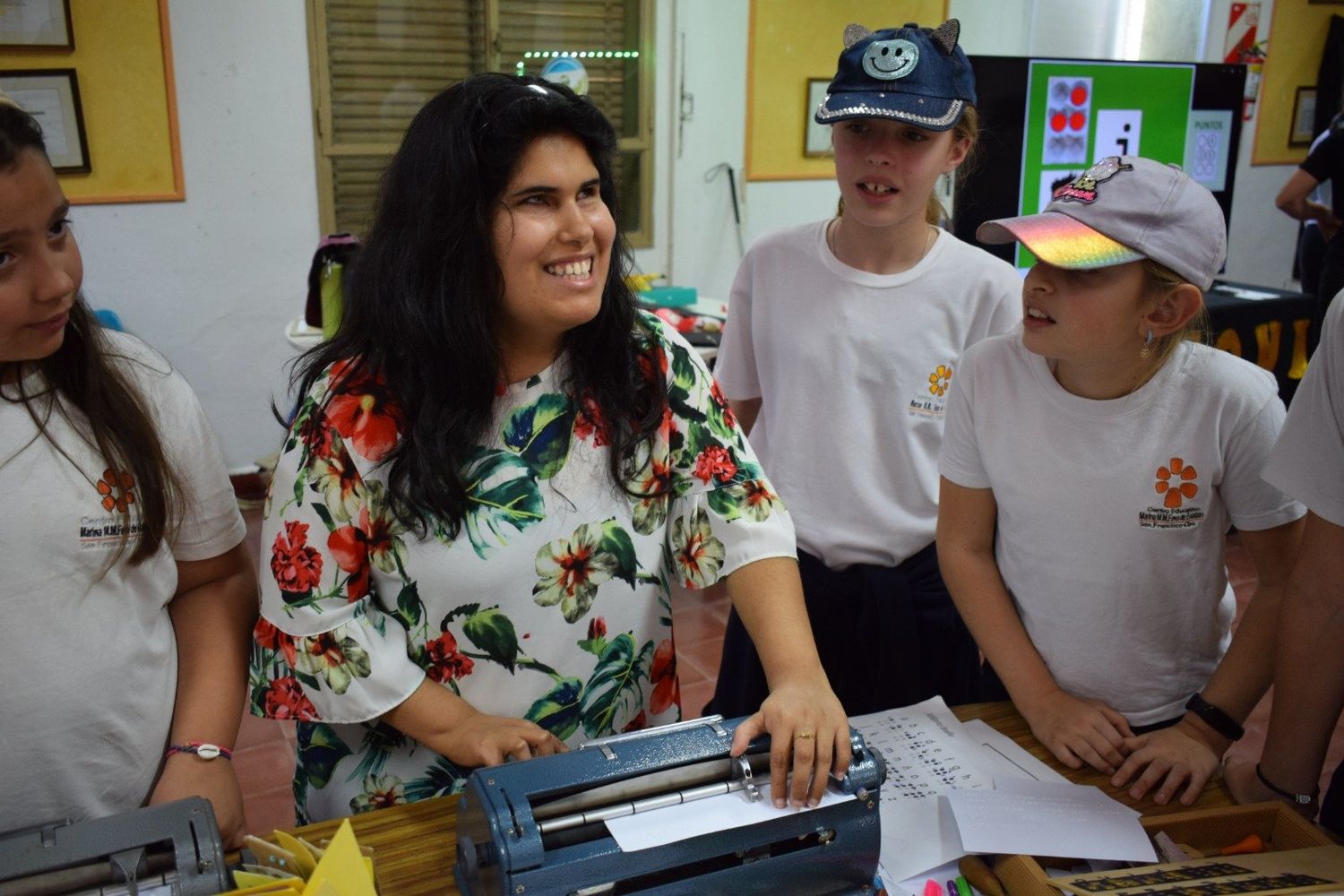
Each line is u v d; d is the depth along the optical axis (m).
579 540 1.02
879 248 1.55
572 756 0.89
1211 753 1.13
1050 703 1.20
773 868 0.87
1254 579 3.35
